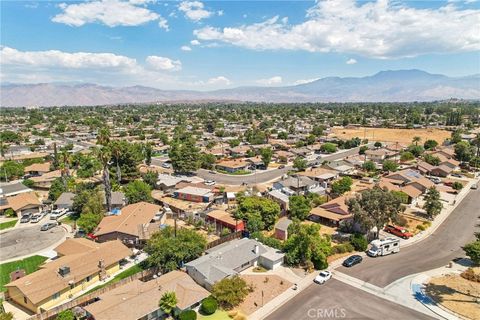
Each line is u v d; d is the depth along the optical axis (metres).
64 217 76.19
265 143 167.88
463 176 109.00
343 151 157.12
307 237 51.03
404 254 55.28
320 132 194.75
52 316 39.28
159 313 39.62
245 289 43.44
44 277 44.44
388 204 57.56
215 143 164.50
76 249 53.88
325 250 51.41
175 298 39.25
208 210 76.38
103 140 76.88
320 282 46.28
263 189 91.06
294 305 41.69
